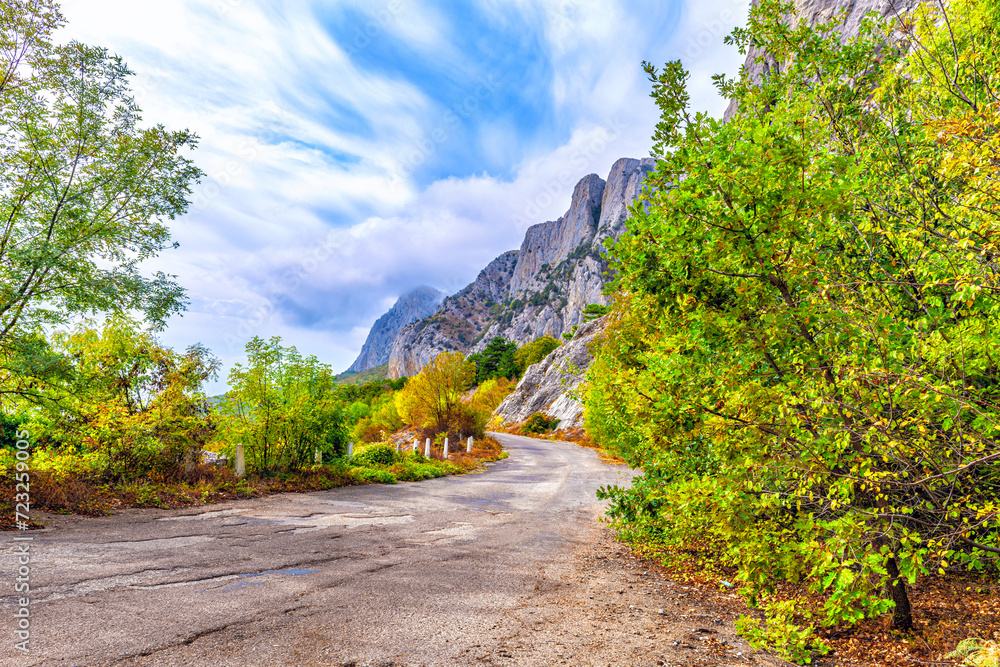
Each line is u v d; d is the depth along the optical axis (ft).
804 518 12.82
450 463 65.05
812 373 12.32
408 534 25.23
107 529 22.12
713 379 13.87
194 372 36.09
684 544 21.63
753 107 17.17
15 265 24.82
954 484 11.34
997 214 10.58
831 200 11.72
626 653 11.88
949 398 10.46
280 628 12.08
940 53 13.88
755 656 12.25
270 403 40.65
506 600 15.51
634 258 14.15
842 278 12.62
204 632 11.54
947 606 14.92
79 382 27.68
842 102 16.58
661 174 13.08
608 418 22.82
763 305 12.99
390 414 117.29
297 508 31.14
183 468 34.94
